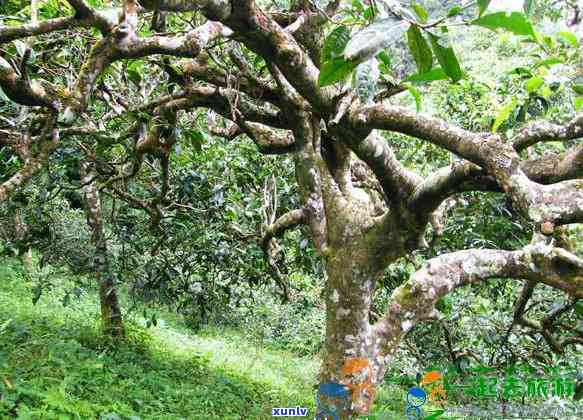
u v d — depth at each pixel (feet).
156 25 11.43
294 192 20.20
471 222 18.02
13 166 16.31
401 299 11.85
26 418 11.76
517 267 10.67
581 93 10.14
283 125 13.83
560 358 17.66
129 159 16.74
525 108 11.45
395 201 11.04
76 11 7.49
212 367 25.63
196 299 24.68
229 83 12.60
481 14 4.67
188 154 19.54
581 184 7.20
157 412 16.19
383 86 11.00
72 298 32.01
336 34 5.15
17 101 7.50
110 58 7.91
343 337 12.00
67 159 17.29
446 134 8.60
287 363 32.76
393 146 21.79
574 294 9.84
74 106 7.68
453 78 4.95
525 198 7.38
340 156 13.24
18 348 17.53
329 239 12.39
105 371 18.42
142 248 23.59
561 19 14.03
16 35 7.29
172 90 15.31
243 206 21.15
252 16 8.63
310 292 29.53
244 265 22.27
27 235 21.48
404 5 5.02
